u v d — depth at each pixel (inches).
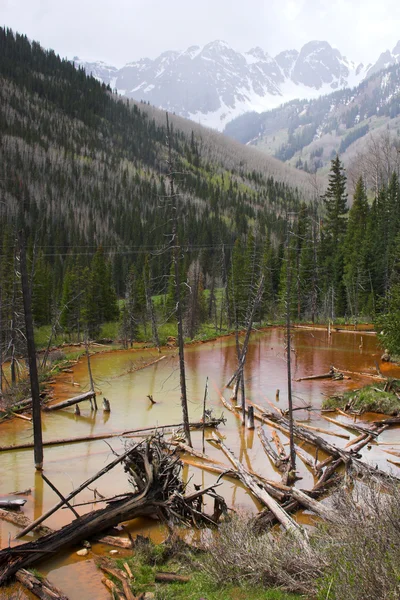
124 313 2650.1
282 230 5457.7
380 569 331.9
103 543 555.5
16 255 1466.5
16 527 600.4
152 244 4943.4
